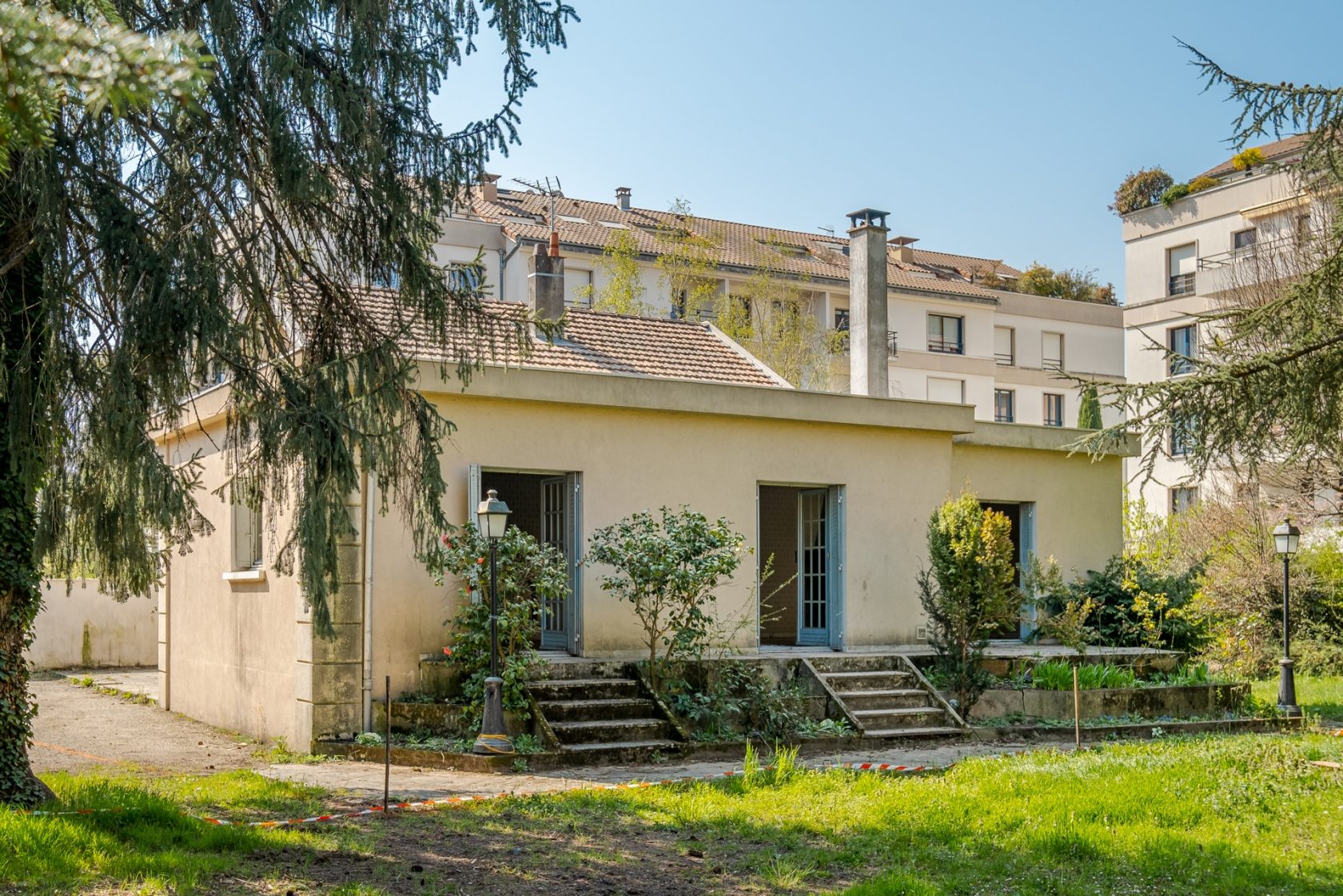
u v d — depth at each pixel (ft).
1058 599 57.88
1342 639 69.10
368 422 28.81
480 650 40.55
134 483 25.86
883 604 52.90
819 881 24.02
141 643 74.74
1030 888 23.04
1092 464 62.03
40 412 25.25
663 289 117.70
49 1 7.68
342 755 39.52
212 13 25.30
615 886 23.30
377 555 41.83
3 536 27.14
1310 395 31.89
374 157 27.48
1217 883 23.17
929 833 27.66
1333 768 33.47
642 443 47.83
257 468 30.35
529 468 45.27
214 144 25.95
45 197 23.31
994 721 47.57
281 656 43.65
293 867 23.44
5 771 26.55
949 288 140.36
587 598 46.01
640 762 38.99
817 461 51.96
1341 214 32.60
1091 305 150.82
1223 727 49.29
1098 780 32.68
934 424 54.54
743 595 49.67
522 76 29.19
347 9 27.14
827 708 45.78
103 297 26.30
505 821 28.63
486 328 31.63
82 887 20.67
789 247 132.05
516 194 126.62
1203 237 106.73
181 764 39.40
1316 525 75.66
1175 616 58.34
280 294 30.76
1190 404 32.65
